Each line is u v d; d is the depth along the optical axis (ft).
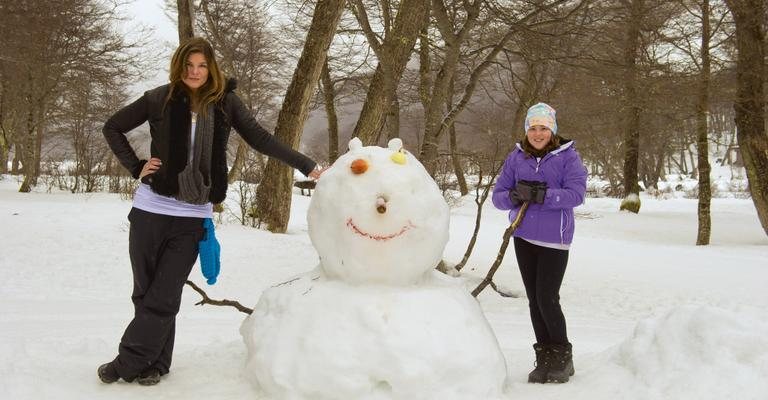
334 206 10.64
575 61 36.42
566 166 12.87
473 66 42.19
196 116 11.44
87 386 10.98
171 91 11.26
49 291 26.45
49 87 80.79
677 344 10.94
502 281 34.04
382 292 10.43
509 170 13.58
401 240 10.44
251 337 10.91
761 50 50.52
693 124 66.64
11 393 10.14
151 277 11.51
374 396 9.55
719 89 53.52
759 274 37.45
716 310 10.94
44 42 66.03
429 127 33.78
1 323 18.20
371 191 10.47
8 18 56.70
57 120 99.66
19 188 89.76
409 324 9.93
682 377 10.21
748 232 63.21
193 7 52.08
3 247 36.19
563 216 12.62
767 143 52.11
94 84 81.97
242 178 60.34
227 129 11.75
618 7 36.11
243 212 51.03
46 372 11.46
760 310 11.30
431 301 10.43
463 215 74.13
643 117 76.07
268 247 40.65
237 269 33.60
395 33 35.22
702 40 52.03
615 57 37.17
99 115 91.81
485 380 9.98
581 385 11.37
